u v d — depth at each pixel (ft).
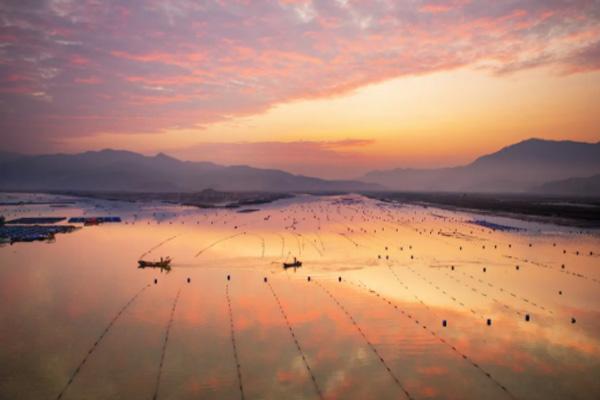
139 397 59.47
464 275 132.67
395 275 131.64
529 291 114.42
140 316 92.32
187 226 284.20
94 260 158.40
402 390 62.18
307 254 170.19
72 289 114.42
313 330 84.79
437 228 271.08
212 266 145.69
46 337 80.43
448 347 77.15
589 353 74.79
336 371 67.82
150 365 69.05
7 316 91.91
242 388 62.18
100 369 67.72
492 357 73.10
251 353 73.87
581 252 178.19
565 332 84.64
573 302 104.58
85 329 84.64
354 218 351.05
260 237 224.94
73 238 222.69
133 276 130.21
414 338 81.10
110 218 319.47
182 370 67.67
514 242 207.62
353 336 81.92
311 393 61.11
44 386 62.49
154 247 190.70
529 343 79.15
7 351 74.08
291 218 350.43
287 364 69.97
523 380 65.36
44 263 152.25
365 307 99.30
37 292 111.14
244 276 129.80
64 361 70.59
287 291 112.37
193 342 78.54
